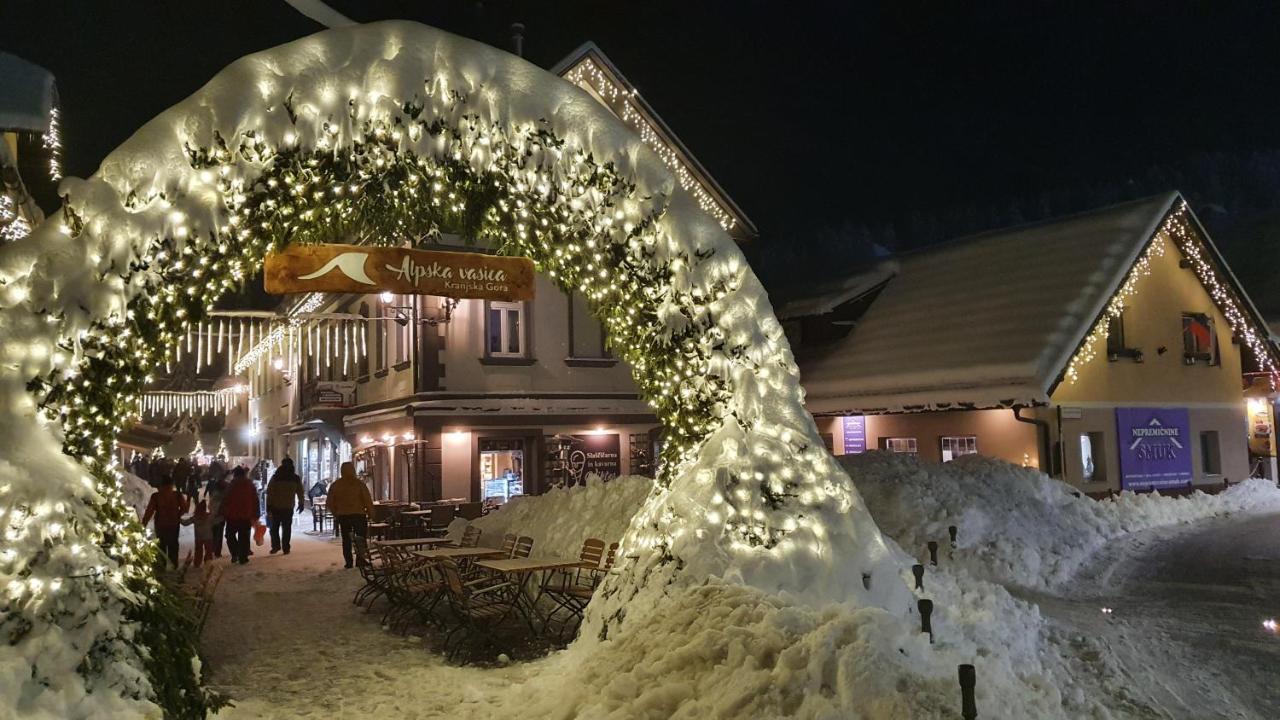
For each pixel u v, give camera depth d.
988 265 24.64
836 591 7.07
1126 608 10.63
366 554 10.52
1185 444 23.25
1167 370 23.12
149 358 6.55
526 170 8.04
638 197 8.21
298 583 12.47
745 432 7.82
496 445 20.67
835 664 5.05
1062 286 21.56
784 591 6.46
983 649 6.61
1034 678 6.07
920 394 21.47
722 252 8.29
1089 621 9.86
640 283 8.30
